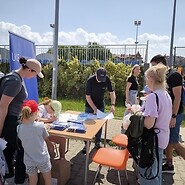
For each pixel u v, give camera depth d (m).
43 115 3.09
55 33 5.46
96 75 4.09
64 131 2.73
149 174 2.17
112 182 3.21
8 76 2.52
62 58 12.02
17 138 2.54
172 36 8.98
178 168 3.79
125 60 11.35
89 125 3.09
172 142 3.37
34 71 2.63
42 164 2.44
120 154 2.91
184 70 10.27
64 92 11.71
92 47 11.72
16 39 3.83
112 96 4.32
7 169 2.68
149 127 2.11
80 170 3.54
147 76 2.26
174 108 3.14
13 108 2.59
